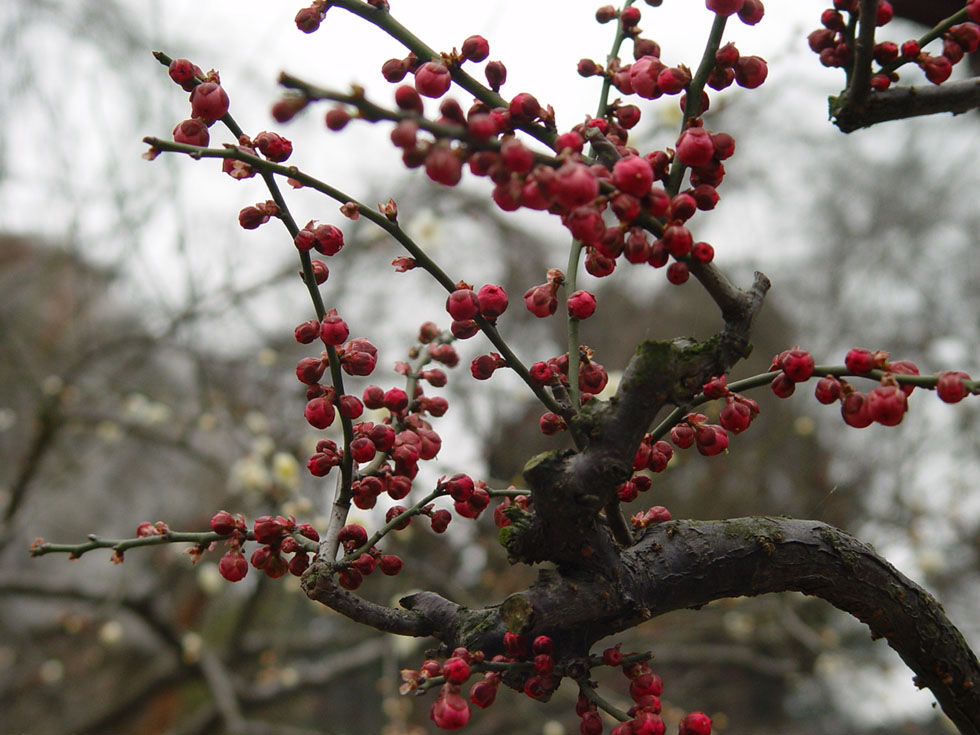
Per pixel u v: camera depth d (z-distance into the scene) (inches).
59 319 189.8
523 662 36.2
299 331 38.7
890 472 202.7
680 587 38.5
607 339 236.2
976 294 267.3
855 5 41.8
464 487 39.9
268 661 184.5
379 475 41.6
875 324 261.7
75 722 237.5
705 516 205.2
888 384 32.5
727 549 39.1
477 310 37.9
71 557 40.0
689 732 35.4
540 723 202.7
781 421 212.1
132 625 251.8
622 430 34.6
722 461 211.9
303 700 273.7
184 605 237.6
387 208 38.9
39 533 223.6
